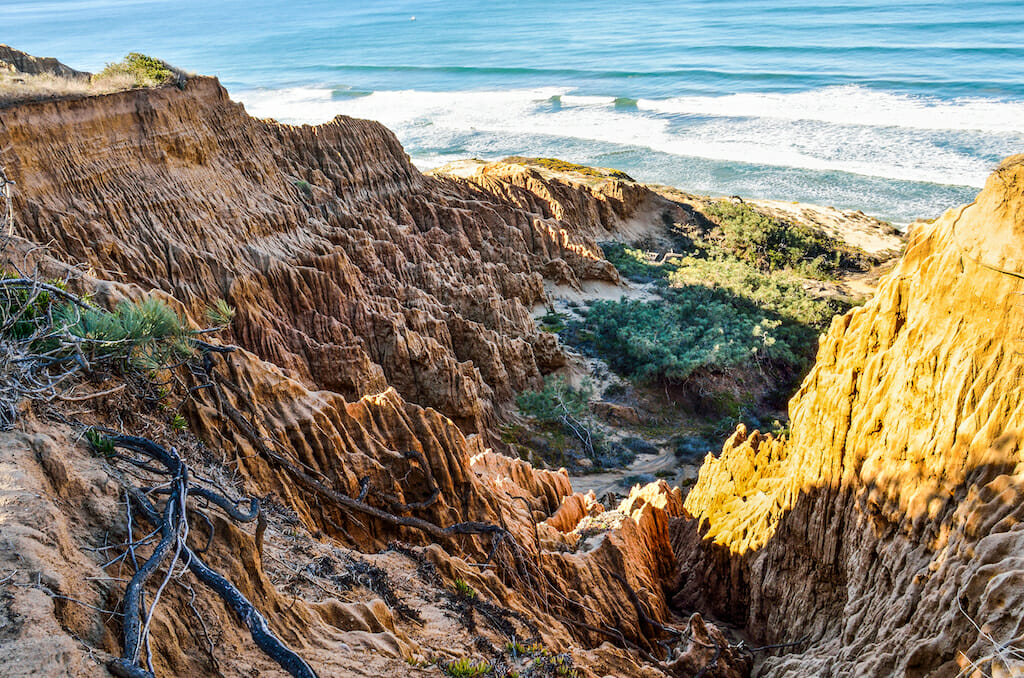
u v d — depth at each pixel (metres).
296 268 37.78
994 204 13.49
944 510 13.37
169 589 8.53
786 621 17.94
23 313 10.98
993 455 12.58
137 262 30.62
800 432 19.34
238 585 9.37
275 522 12.76
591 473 44.03
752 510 22.06
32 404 10.05
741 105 151.50
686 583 23.22
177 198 35.12
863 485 15.58
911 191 104.44
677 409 53.66
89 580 7.79
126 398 12.00
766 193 108.62
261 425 14.53
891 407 15.33
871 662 12.55
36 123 30.28
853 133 128.88
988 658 9.09
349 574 12.59
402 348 39.12
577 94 176.88
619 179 98.19
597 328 60.53
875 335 16.23
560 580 17.64
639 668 15.48
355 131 58.03
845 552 16.36
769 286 71.69
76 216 29.78
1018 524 11.29
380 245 47.97
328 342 36.91
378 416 17.52
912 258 15.71
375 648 10.28
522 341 50.22
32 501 7.93
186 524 9.05
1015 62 165.62
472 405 40.06
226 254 35.84
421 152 139.38
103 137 33.38
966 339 13.68
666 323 60.41
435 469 17.33
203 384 13.90
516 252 64.38
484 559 16.58
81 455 9.68
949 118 130.38
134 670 6.85
